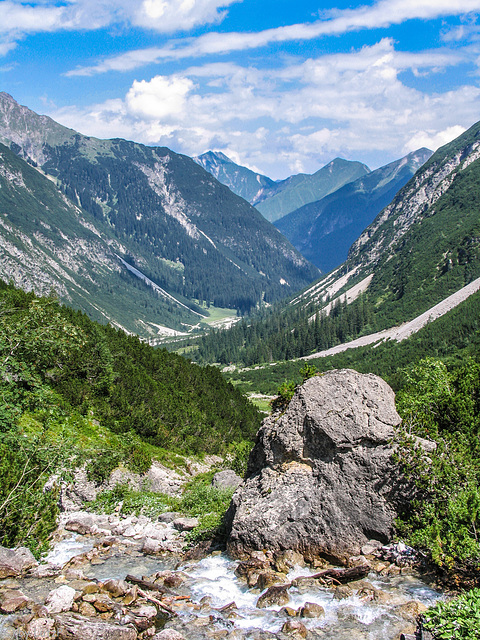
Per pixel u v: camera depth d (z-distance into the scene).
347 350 146.62
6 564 13.81
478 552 11.67
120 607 11.77
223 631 10.77
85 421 30.83
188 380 51.16
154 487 25.69
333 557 13.70
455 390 19.75
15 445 17.62
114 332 50.50
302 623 10.83
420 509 13.59
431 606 10.98
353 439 14.34
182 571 14.31
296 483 14.83
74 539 17.81
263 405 102.12
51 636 10.37
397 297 172.75
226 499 22.12
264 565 13.74
